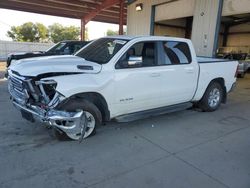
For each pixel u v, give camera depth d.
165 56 5.05
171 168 3.39
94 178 3.09
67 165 3.38
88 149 3.88
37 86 3.79
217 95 6.35
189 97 5.69
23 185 2.89
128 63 4.43
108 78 4.20
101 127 4.86
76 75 3.94
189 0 12.91
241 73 14.01
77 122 3.92
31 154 3.64
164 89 5.05
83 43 10.20
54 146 3.93
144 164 3.48
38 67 3.85
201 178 3.18
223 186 3.03
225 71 6.39
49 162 3.44
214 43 11.66
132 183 3.01
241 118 5.81
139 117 4.74
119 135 4.48
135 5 16.95
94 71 4.10
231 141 4.40
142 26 16.45
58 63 4.03
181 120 5.50
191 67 5.50
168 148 4.02
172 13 14.10
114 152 3.81
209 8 11.75
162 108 5.20
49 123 3.77
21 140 4.11
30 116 4.08
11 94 4.39
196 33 12.56
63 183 2.97
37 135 4.34
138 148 3.98
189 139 4.43
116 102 4.39
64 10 24.09
